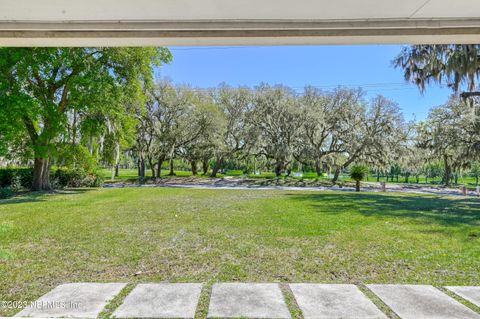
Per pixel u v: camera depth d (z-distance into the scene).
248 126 23.48
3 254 3.35
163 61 14.73
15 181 14.05
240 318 2.27
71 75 12.60
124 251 4.04
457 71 8.10
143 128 21.84
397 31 2.30
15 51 10.00
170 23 2.19
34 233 5.08
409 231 5.24
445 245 4.34
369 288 2.85
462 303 2.54
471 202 9.97
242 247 4.23
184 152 24.31
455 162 19.91
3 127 10.01
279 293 2.73
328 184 21.05
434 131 19.73
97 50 12.43
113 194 12.12
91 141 14.39
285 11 2.04
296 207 8.30
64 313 2.32
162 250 4.09
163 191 13.62
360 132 21.03
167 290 2.78
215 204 8.92
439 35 2.33
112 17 2.10
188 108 22.33
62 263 3.55
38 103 10.95
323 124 21.66
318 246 4.29
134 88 13.66
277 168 23.66
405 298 2.63
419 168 22.88
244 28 2.25
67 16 2.08
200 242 4.50
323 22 2.20
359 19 2.16
